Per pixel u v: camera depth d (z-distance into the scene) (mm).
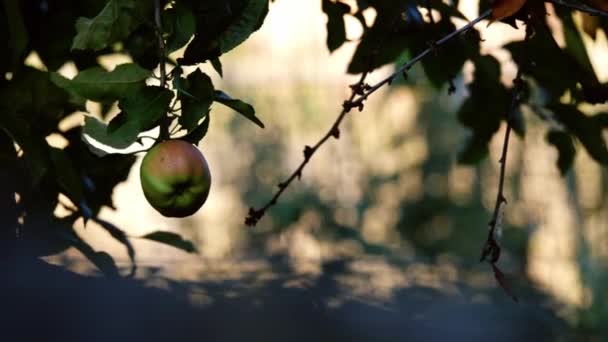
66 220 2354
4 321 2225
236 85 6602
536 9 2145
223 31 1958
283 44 6656
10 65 2266
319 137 6453
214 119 6574
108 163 2379
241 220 6223
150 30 1968
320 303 2680
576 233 5734
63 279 2395
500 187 2184
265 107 6547
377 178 6340
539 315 3139
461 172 6266
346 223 6156
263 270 3186
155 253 4238
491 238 2158
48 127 2242
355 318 2619
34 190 2312
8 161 2260
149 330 2340
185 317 2414
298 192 6227
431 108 6371
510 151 5941
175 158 1858
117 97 1922
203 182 1872
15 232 2307
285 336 2447
